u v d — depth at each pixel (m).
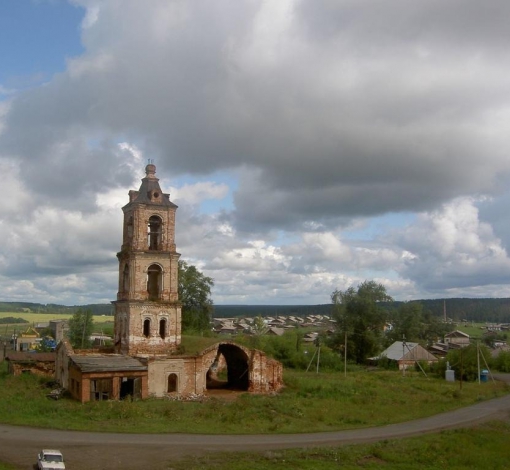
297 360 84.81
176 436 32.47
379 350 99.25
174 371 48.19
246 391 51.91
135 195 54.94
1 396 42.59
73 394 45.06
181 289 86.38
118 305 54.69
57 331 136.00
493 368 89.12
